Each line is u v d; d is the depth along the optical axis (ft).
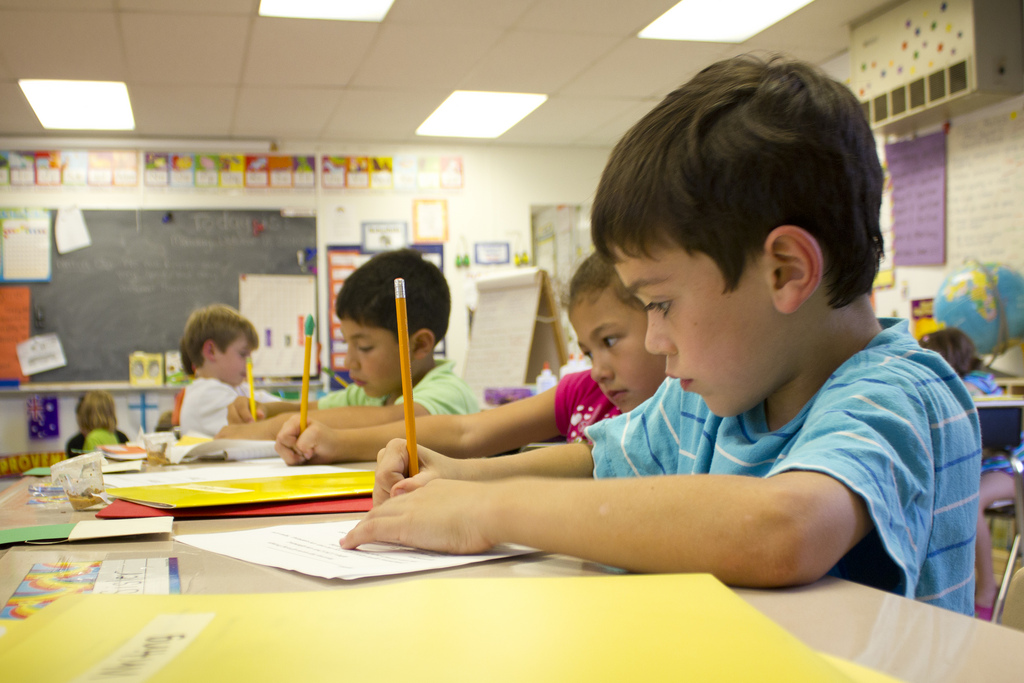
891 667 0.84
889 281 12.06
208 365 8.94
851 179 1.57
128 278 14.74
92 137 14.64
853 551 1.36
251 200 15.31
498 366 8.08
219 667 0.77
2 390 14.14
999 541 9.02
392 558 1.48
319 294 15.55
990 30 9.86
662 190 1.55
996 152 10.37
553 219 16.80
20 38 10.38
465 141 16.08
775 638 0.83
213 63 11.46
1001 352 10.19
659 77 12.77
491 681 0.72
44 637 0.87
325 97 13.08
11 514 2.30
